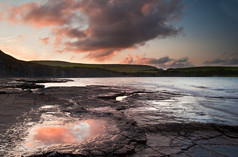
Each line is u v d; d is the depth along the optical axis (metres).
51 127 6.24
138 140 5.39
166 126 7.25
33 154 4.08
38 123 6.64
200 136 6.43
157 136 6.28
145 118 8.95
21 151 4.23
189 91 28.23
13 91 17.05
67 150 4.38
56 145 4.65
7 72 81.19
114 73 165.88
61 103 11.34
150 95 19.94
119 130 6.11
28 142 4.81
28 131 5.71
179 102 15.27
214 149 5.27
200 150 5.17
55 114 8.17
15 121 6.75
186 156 4.72
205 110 11.82
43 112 8.50
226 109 12.34
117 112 8.95
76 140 5.11
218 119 9.25
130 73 176.12
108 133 5.78
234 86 43.47
